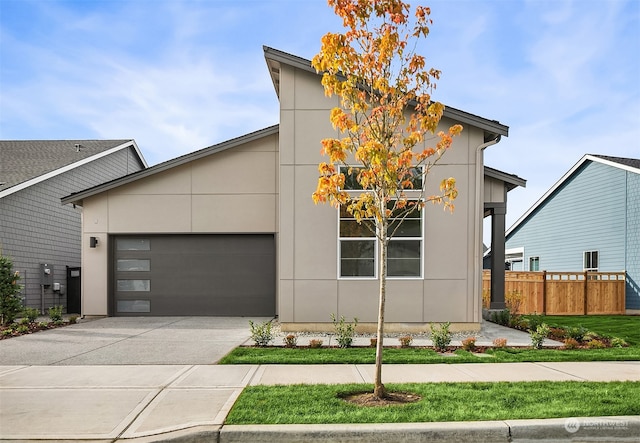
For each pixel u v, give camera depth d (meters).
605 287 17.61
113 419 5.18
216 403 5.65
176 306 14.39
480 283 10.92
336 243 10.88
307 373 7.09
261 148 14.38
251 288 14.34
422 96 6.43
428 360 7.89
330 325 10.81
